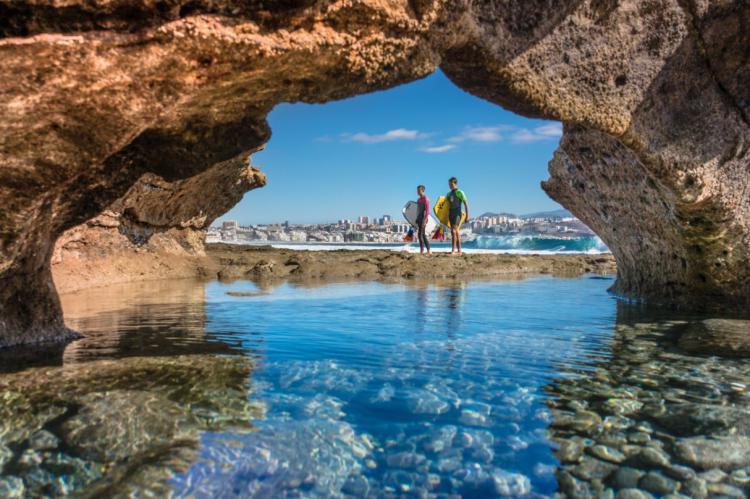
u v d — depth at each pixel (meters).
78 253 8.24
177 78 2.44
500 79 3.36
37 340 3.67
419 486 1.73
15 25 2.17
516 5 3.31
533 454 1.96
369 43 2.72
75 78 2.28
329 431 2.13
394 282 9.02
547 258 12.74
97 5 2.21
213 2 2.36
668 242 5.31
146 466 1.81
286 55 2.53
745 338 3.84
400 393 2.61
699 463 1.89
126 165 3.12
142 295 6.87
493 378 2.88
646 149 3.96
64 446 1.92
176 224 10.50
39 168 2.57
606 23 3.65
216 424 2.17
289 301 6.24
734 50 4.07
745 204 4.44
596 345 3.73
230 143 3.13
